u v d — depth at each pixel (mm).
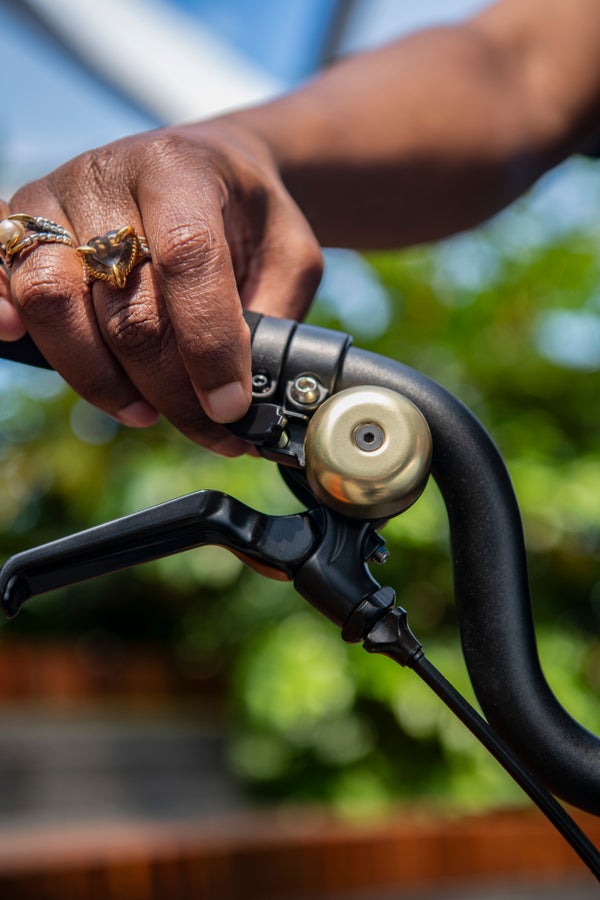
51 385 2879
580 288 2703
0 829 2012
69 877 968
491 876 1098
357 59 936
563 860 1106
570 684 2277
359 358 532
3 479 2840
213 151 615
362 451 484
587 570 2438
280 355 531
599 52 991
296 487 534
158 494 2447
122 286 541
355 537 495
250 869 1024
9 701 2334
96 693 2422
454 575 512
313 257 677
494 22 1012
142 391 564
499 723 483
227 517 499
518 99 955
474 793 2152
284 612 2387
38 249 562
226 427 531
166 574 2416
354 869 1065
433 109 892
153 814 2234
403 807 2174
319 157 818
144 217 545
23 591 496
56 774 2297
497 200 955
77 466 2766
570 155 1030
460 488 517
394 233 907
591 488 2381
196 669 2529
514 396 2609
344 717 2262
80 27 2732
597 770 463
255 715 2229
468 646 497
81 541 494
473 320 2682
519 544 510
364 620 482
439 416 520
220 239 526
